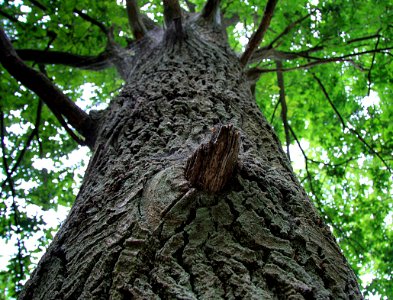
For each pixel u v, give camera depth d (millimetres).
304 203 1563
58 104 3238
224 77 2797
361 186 6617
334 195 6820
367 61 5855
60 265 1371
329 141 6703
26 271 5527
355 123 6539
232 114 2215
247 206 1396
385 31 5109
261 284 1112
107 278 1181
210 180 1377
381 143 6391
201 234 1269
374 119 6363
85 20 5422
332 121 6664
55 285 1280
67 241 1501
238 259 1183
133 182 1626
